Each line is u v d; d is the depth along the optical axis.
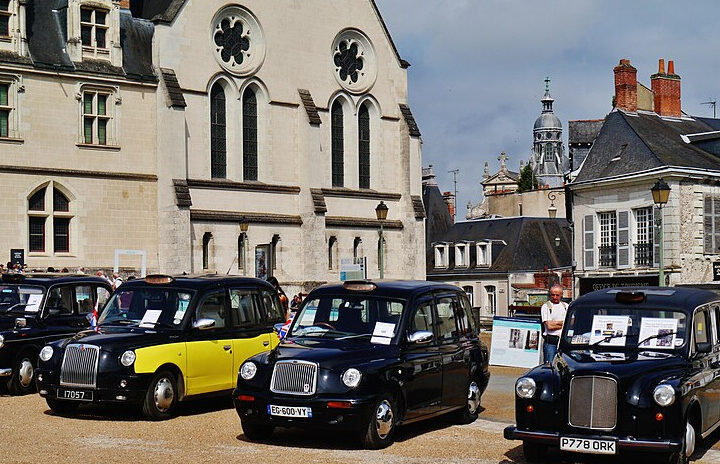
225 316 18.64
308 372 14.27
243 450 13.98
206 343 18.00
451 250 73.50
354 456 13.53
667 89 45.66
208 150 46.72
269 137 49.16
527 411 13.02
